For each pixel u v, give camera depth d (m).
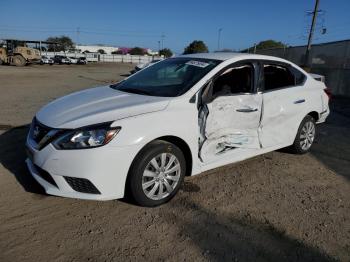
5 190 3.91
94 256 2.90
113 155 3.30
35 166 3.64
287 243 3.26
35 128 3.75
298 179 4.79
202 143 4.03
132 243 3.11
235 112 4.29
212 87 4.14
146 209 3.69
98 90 4.68
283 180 4.72
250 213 3.77
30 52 39.53
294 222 3.64
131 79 4.91
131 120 3.43
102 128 3.31
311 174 5.01
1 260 2.78
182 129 3.75
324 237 3.40
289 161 5.47
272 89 4.86
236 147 4.45
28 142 3.74
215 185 4.41
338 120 9.54
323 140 6.96
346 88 16.66
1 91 12.79
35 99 10.86
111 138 3.30
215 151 4.20
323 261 3.04
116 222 3.42
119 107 3.65
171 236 3.25
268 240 3.29
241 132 4.44
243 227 3.48
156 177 3.65
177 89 4.06
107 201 3.80
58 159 3.30
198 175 4.69
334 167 5.36
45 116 3.76
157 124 3.55
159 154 3.61
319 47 20.23
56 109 3.87
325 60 19.39
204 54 4.88
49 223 3.33
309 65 21.78
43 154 3.39
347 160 5.73
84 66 48.56
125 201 3.83
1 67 33.31
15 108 8.94
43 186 3.49
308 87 5.47
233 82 4.46
